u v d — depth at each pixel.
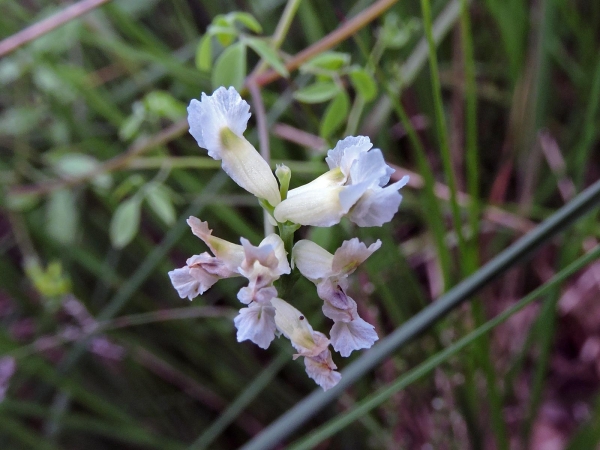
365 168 0.06
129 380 0.16
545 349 0.12
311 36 0.15
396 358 0.13
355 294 0.13
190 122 0.06
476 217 0.11
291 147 0.16
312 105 0.16
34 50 0.15
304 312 0.15
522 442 0.13
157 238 0.19
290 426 0.10
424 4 0.09
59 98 0.16
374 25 0.17
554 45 0.15
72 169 0.15
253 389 0.13
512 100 0.16
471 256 0.11
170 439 0.16
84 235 0.18
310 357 0.06
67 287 0.14
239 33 0.11
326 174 0.06
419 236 0.16
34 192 0.15
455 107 0.16
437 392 0.13
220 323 0.15
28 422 0.17
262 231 0.16
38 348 0.14
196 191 0.15
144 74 0.17
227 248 0.06
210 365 0.16
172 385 0.17
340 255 0.06
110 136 0.18
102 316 0.14
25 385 0.18
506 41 0.15
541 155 0.16
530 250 0.09
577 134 0.16
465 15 0.10
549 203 0.17
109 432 0.15
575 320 0.17
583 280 0.16
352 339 0.06
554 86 0.17
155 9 0.19
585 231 0.12
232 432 0.16
